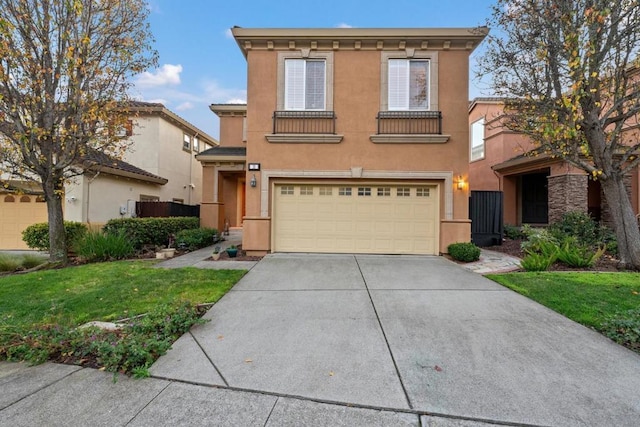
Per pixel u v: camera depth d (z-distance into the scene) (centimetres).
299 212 973
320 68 965
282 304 515
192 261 876
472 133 1767
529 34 781
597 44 681
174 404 264
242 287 614
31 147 779
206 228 1295
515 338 387
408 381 297
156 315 424
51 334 369
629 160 1098
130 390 283
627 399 270
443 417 250
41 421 244
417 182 957
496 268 770
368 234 965
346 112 955
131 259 925
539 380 298
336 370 317
